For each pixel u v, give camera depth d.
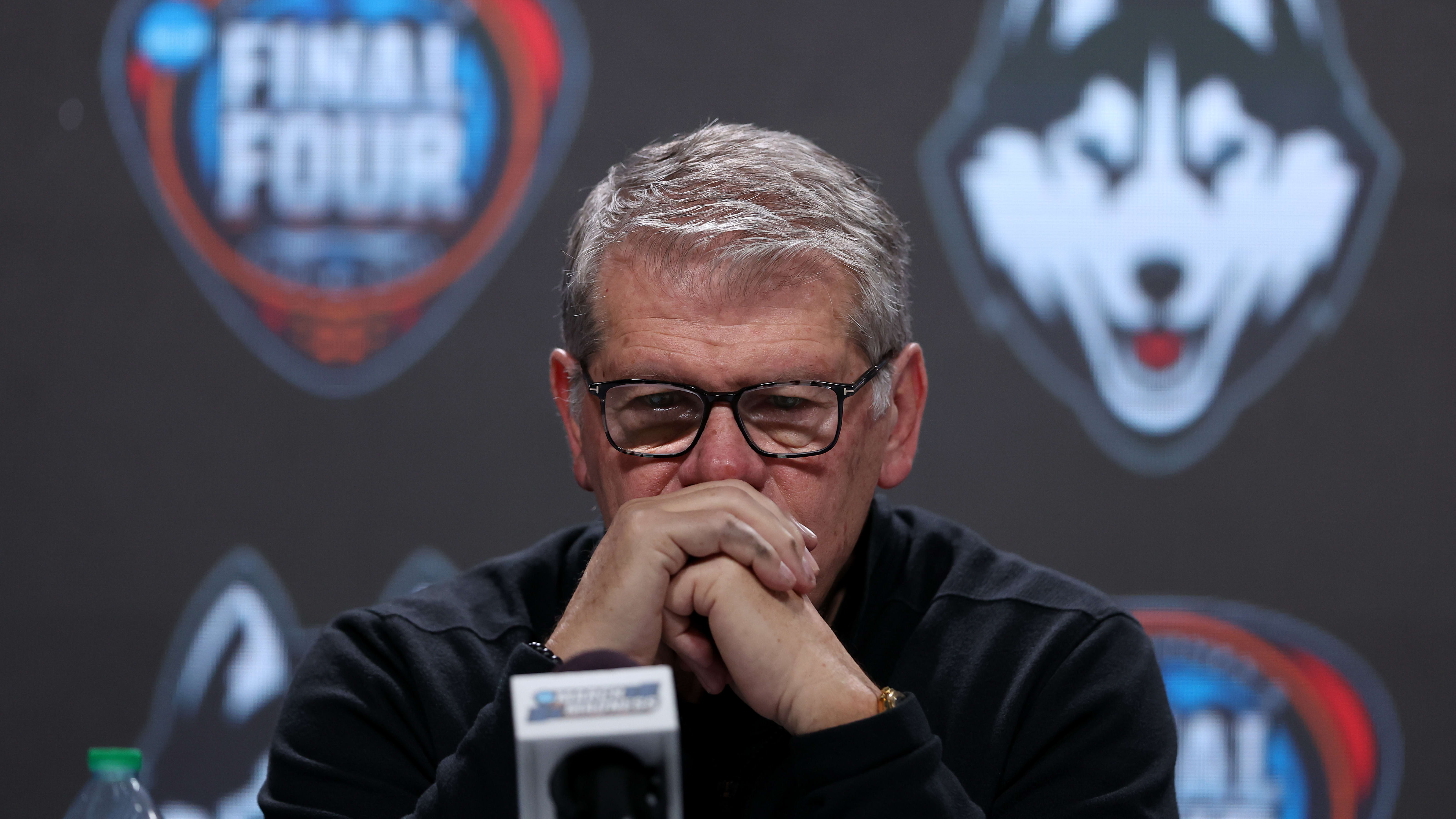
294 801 5.05
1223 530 9.52
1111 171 9.66
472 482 9.66
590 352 4.77
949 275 9.67
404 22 9.77
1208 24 9.67
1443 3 9.55
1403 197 9.53
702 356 4.53
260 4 9.73
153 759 9.44
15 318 9.63
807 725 4.13
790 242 4.55
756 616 4.23
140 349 9.65
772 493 4.60
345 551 9.61
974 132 9.72
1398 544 9.43
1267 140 9.61
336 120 9.73
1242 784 9.35
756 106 9.79
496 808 4.11
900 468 5.29
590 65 9.80
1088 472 9.58
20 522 9.53
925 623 5.40
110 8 9.74
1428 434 9.45
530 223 9.75
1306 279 9.56
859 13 9.79
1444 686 9.32
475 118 9.77
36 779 9.39
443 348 9.72
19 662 9.46
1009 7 9.74
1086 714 5.02
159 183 9.71
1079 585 5.56
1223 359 9.57
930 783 4.00
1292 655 9.42
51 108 9.70
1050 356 9.62
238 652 9.54
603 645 4.25
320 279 9.71
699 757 5.01
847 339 4.68
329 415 9.67
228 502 9.60
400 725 5.27
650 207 4.70
